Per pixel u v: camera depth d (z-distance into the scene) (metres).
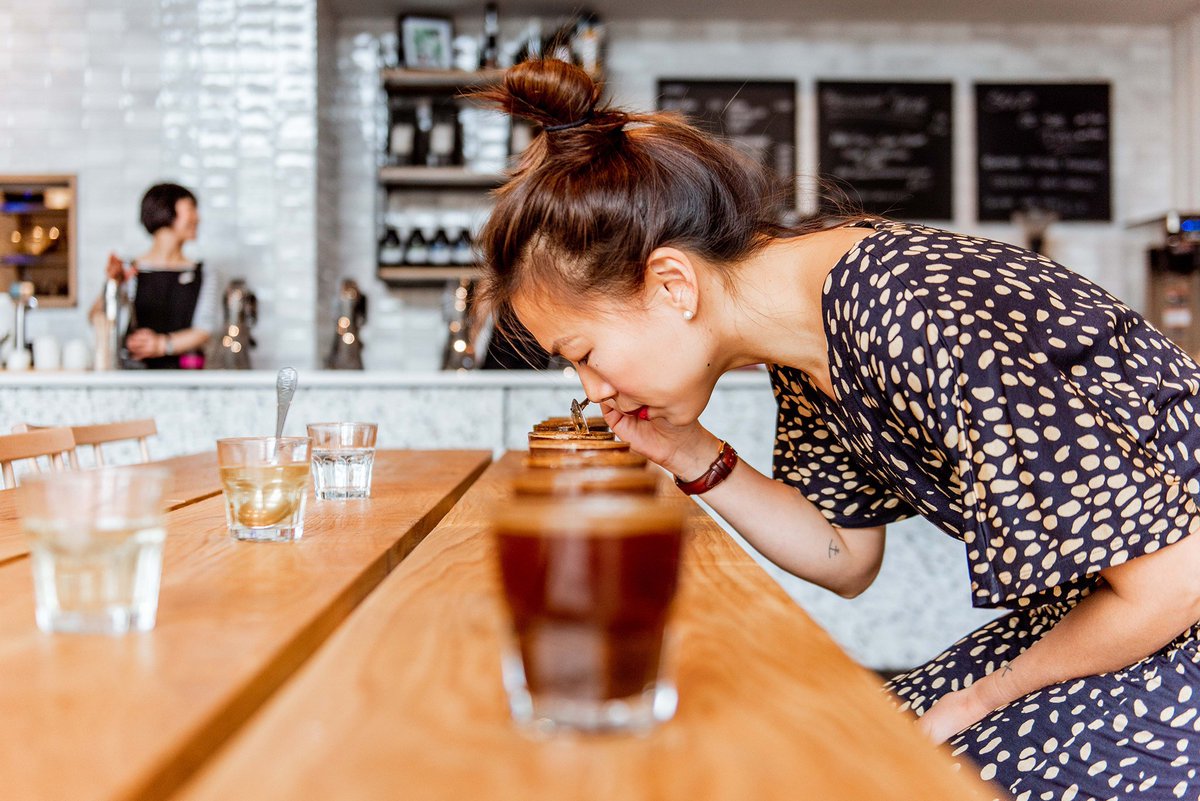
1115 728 0.99
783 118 5.60
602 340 1.11
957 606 3.42
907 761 0.42
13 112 4.95
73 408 3.47
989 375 0.85
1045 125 5.67
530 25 5.47
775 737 0.45
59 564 0.63
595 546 0.45
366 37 5.48
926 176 5.62
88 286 4.96
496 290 1.15
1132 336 0.94
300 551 0.95
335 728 0.46
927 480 1.05
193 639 0.62
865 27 5.67
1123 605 0.90
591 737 0.45
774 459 1.44
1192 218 5.03
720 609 0.72
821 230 1.17
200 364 4.24
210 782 0.39
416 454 2.46
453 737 0.45
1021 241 5.66
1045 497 0.83
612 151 1.08
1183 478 0.88
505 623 0.49
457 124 5.25
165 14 4.91
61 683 0.53
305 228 4.85
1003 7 5.45
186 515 1.22
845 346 0.98
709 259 1.09
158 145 4.90
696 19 5.59
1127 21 5.66
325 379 3.45
